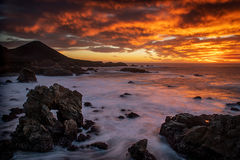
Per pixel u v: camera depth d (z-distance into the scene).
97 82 41.06
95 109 16.69
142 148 7.75
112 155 8.19
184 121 10.24
